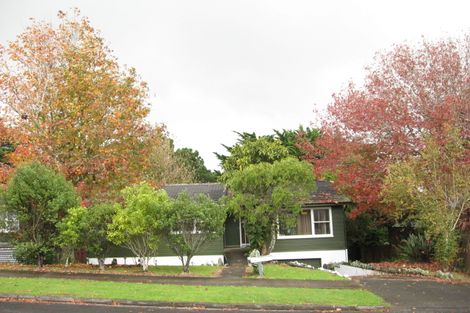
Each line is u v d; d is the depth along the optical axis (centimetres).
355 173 2555
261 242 2520
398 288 1812
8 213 2102
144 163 2750
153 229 2052
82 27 2761
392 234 3159
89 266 2248
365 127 2531
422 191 2189
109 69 2708
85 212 2077
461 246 2286
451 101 2364
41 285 1591
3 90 2583
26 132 2570
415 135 2466
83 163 2572
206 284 1752
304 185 2441
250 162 3391
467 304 1520
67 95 2600
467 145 2375
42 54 2653
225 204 2480
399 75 2581
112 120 2564
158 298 1453
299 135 3359
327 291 1645
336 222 2930
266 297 1508
